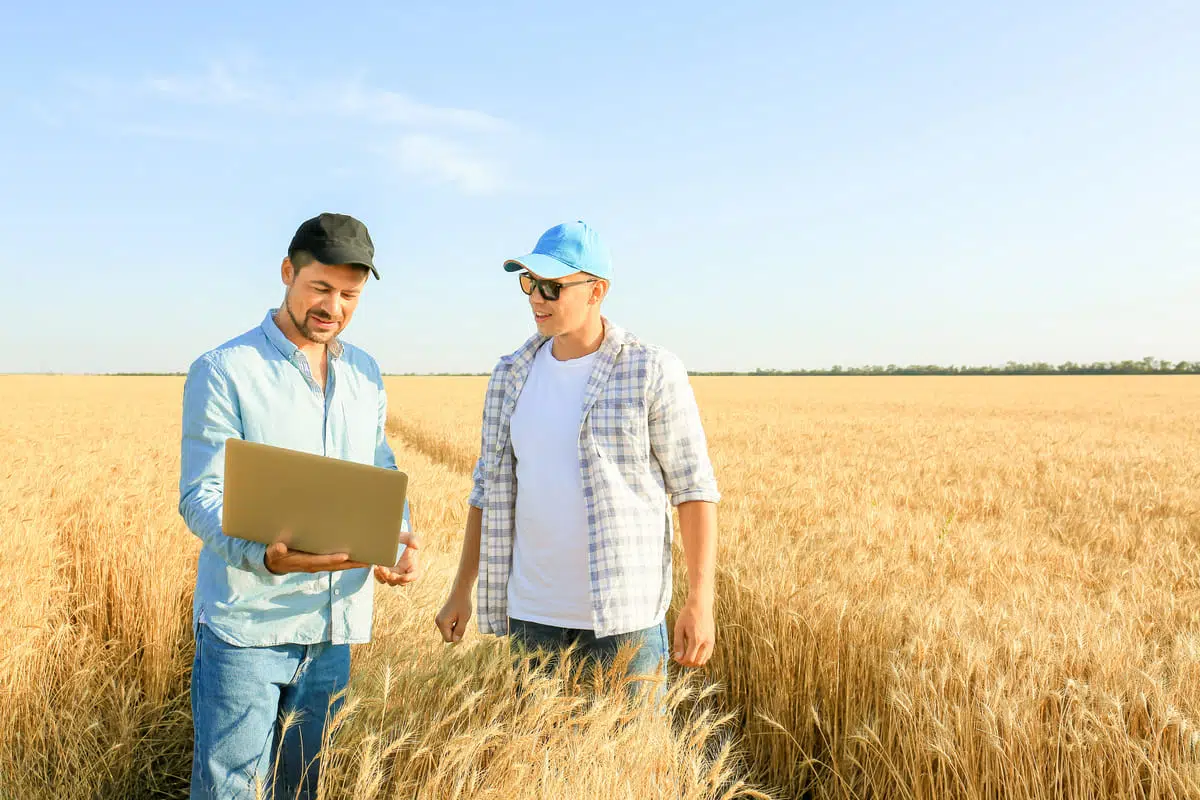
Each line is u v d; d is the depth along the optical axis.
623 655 2.11
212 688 1.93
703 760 2.01
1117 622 3.23
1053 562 5.00
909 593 3.64
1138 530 6.64
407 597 3.43
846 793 2.91
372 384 2.31
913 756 2.63
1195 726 2.32
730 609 3.80
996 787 2.44
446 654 2.50
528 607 2.31
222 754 1.90
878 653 3.04
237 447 1.72
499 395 2.46
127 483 6.38
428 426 20.12
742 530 5.21
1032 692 2.51
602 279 2.22
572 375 2.29
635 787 1.73
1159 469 11.38
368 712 2.21
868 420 26.56
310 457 1.76
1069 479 9.85
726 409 35.12
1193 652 2.70
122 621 3.66
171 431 16.98
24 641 2.98
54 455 9.28
